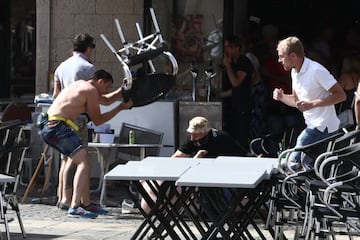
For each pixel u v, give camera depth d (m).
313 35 34.22
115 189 29.27
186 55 30.98
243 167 17.92
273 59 31.11
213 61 30.92
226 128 30.25
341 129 22.61
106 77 24.30
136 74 25.08
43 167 29.67
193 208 21.42
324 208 17.36
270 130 30.77
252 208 19.78
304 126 23.62
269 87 31.08
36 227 22.94
